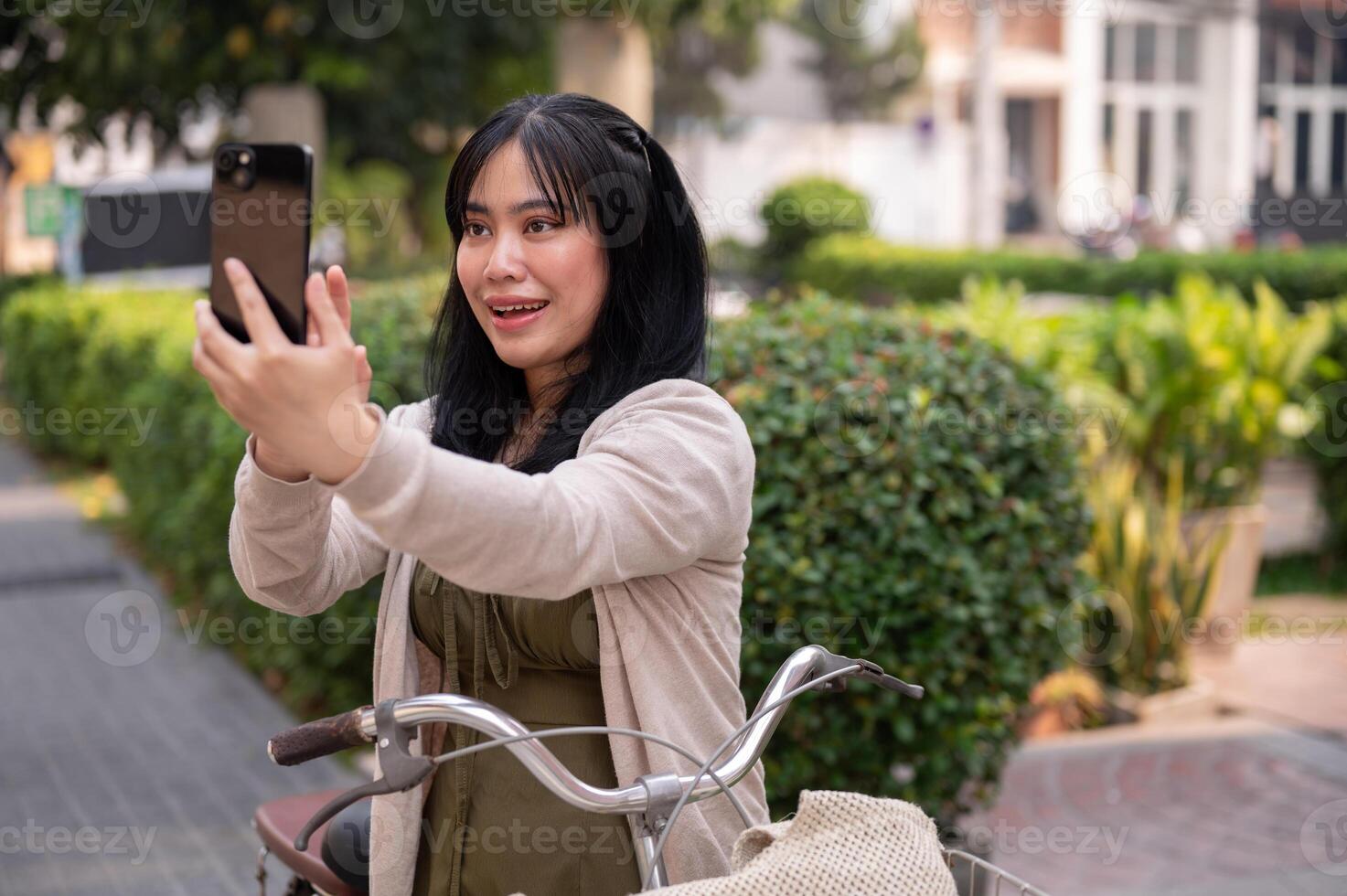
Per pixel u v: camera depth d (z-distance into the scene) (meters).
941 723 3.36
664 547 1.52
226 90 13.09
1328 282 10.68
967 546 3.35
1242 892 3.69
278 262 1.26
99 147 13.34
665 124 26.20
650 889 1.54
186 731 4.96
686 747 1.66
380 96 13.15
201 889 3.69
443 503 1.29
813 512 3.24
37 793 4.39
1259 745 4.89
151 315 8.02
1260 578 7.09
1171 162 23.73
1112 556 5.27
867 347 3.65
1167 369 5.63
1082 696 5.23
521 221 1.68
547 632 1.67
